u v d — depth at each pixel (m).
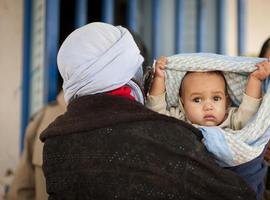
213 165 0.88
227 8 2.47
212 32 2.25
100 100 0.90
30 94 2.04
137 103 0.90
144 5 2.24
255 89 0.97
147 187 0.83
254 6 2.70
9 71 2.12
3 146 2.11
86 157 0.86
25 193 1.72
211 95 1.01
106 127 0.87
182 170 0.85
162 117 0.88
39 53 2.00
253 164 0.94
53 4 1.96
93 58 0.91
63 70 0.95
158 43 2.19
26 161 1.72
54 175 0.90
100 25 0.96
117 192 0.83
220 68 0.99
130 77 0.93
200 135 0.92
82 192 0.86
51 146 0.92
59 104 1.65
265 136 0.94
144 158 0.84
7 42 2.12
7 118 2.12
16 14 2.15
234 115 1.00
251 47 2.69
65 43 0.96
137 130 0.86
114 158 0.85
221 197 0.87
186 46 2.23
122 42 0.93
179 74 1.04
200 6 2.22
